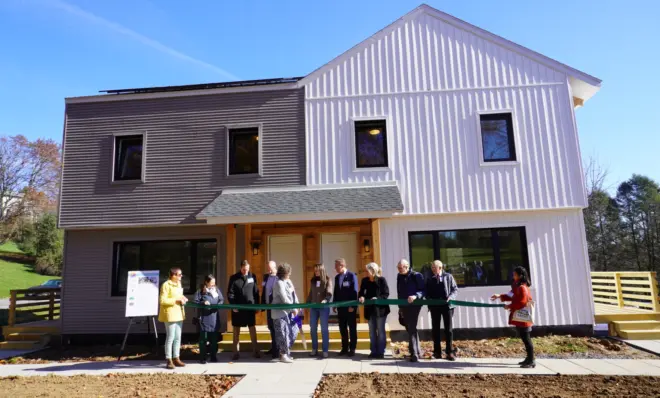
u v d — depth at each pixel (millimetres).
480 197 12031
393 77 12812
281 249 12680
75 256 13180
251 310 9562
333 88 12945
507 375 7809
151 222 12773
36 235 50125
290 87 13055
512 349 10070
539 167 12047
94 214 13000
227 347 10508
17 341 12586
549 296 11531
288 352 9281
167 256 13180
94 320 12789
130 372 8750
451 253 12070
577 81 12562
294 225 12562
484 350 10039
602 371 8047
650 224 36625
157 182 12984
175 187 12914
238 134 13188
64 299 12953
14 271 47531
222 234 12898
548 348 10086
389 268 12016
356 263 12461
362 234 12336
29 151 44281
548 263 11688
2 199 43562
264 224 12594
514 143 12203
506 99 12430
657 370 8086
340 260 9789
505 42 12609
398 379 7652
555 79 12453
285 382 7629
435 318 9250
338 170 12539
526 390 6859
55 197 46281
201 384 7719
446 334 9086
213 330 9461
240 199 12086
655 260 35062
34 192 43938
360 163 12609
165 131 13227
